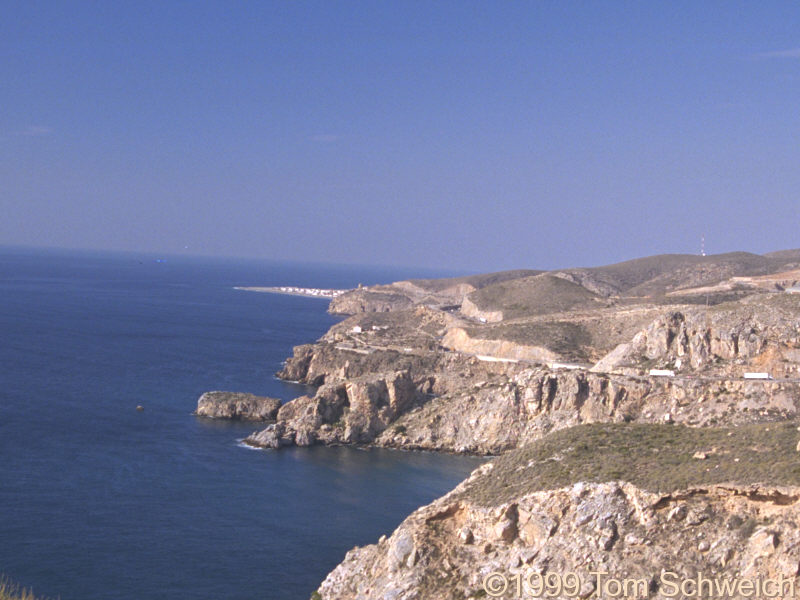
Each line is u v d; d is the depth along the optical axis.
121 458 134.62
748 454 71.38
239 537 101.88
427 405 162.25
